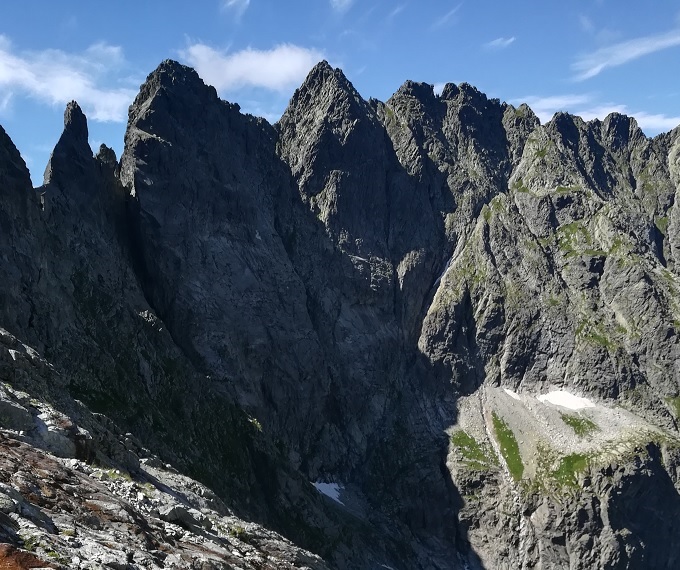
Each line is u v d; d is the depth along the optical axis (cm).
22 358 6200
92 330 15688
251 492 16662
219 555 4416
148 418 14838
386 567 18950
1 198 14625
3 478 3522
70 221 17812
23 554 2573
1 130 15475
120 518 3859
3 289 13325
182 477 7862
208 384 18525
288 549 7069
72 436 5131
